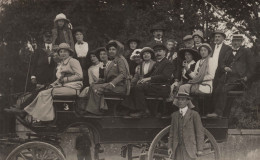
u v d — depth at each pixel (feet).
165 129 26.96
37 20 43.75
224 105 27.71
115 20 48.47
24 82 37.22
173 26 42.42
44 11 45.62
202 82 27.37
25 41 43.09
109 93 26.27
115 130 26.66
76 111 26.00
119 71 27.02
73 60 26.86
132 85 27.91
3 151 29.14
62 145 37.99
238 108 40.45
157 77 27.45
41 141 25.90
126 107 27.40
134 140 27.07
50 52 31.07
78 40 31.35
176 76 29.30
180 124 25.93
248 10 46.98
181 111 26.11
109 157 37.88
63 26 31.04
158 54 28.35
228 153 37.70
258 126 39.63
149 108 27.81
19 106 26.76
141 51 28.78
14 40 42.86
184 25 42.50
